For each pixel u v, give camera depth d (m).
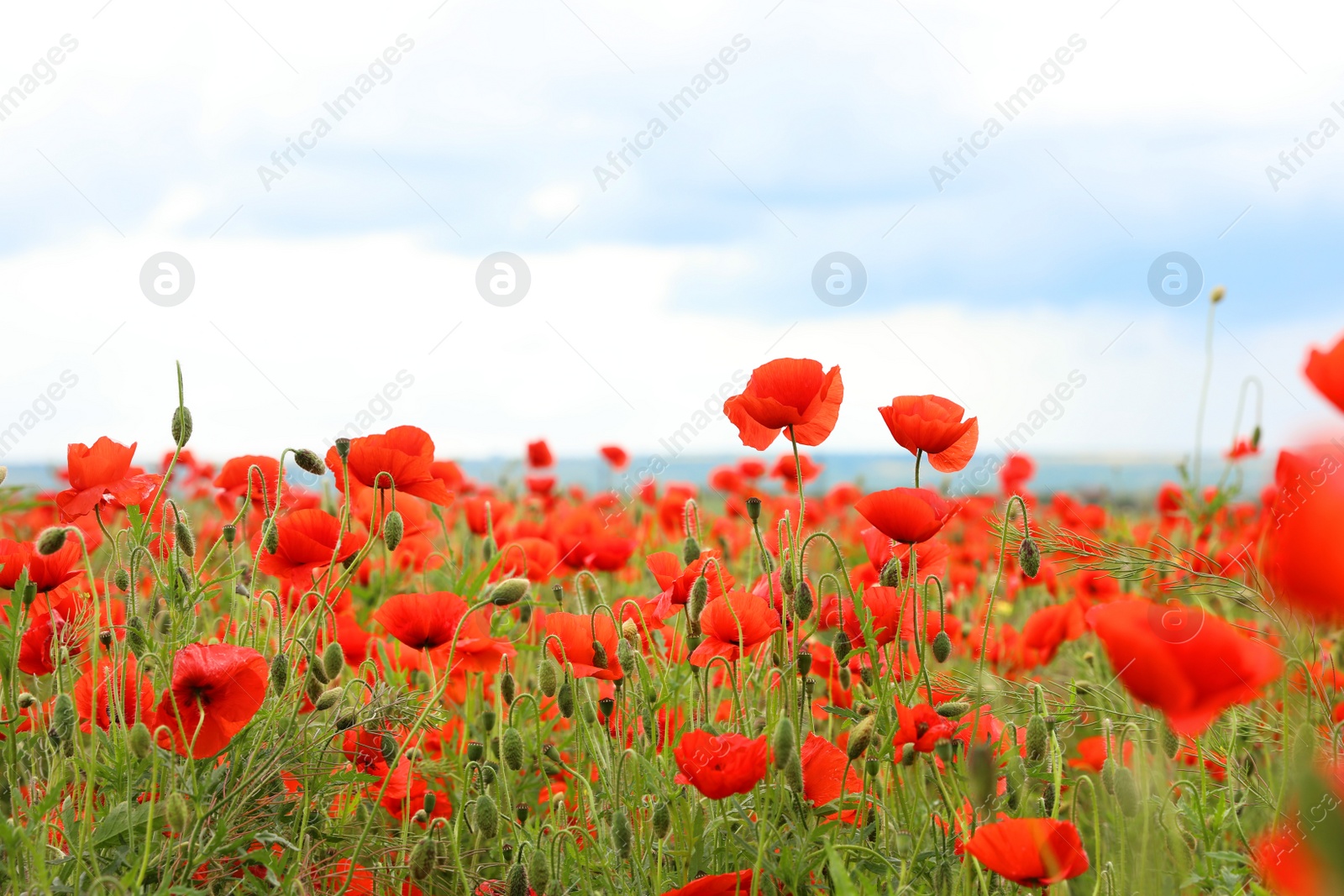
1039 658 2.22
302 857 1.89
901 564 2.00
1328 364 1.51
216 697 1.88
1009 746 1.90
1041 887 1.77
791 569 1.94
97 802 1.93
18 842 1.80
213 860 1.87
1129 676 1.68
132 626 1.94
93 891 1.79
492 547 2.38
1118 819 1.80
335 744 2.02
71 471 2.01
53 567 1.99
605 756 1.99
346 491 2.04
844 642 1.96
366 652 2.17
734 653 2.00
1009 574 2.82
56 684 1.94
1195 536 2.63
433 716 2.05
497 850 1.95
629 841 1.89
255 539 2.24
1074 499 3.34
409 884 1.95
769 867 1.87
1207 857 1.82
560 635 2.00
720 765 1.83
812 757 1.90
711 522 3.62
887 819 1.93
